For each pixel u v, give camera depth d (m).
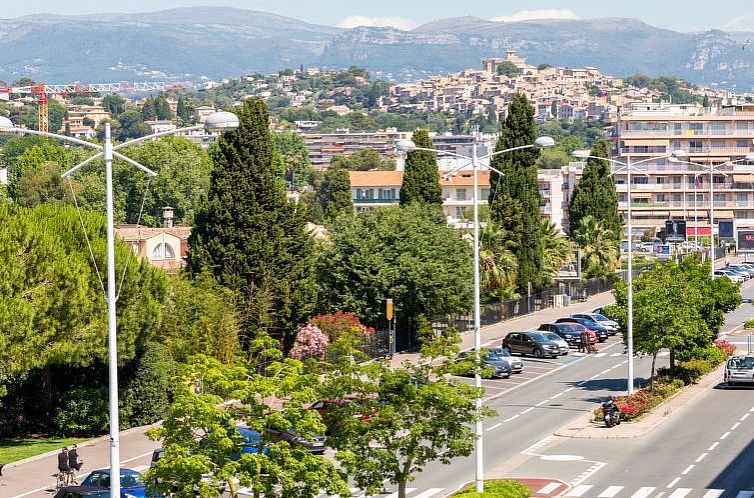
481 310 131.50
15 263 70.00
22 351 69.38
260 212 98.12
